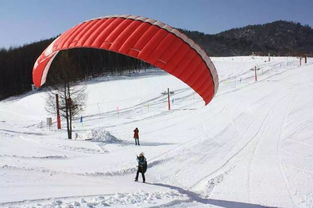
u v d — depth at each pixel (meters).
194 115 38.44
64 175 13.70
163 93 53.94
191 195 12.76
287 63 71.38
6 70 87.31
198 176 16.20
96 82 64.75
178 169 17.42
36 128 38.38
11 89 86.38
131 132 33.00
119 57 78.38
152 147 23.03
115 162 18.22
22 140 24.70
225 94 47.97
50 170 14.58
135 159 18.98
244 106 39.06
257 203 12.12
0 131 28.69
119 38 9.05
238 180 15.33
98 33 9.33
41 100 57.81
